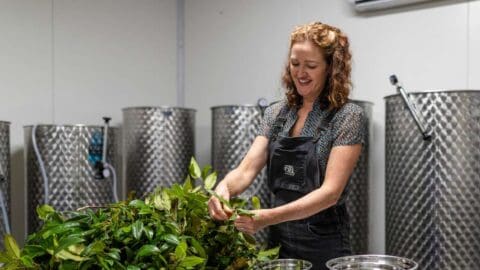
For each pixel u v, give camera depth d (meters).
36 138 2.17
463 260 1.70
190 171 1.39
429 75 2.15
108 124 2.35
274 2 2.70
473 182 1.68
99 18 2.74
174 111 2.40
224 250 1.19
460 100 1.67
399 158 1.82
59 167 2.16
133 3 2.90
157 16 3.03
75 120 2.63
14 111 2.40
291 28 2.62
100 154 2.24
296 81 1.52
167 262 1.02
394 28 2.25
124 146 2.51
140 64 2.94
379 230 2.27
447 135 1.69
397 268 1.03
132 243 1.05
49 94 2.53
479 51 2.01
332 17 2.46
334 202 1.43
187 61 3.12
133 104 2.90
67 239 1.01
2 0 2.36
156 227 1.08
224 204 1.22
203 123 3.04
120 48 2.84
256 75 2.78
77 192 2.18
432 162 1.72
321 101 1.54
